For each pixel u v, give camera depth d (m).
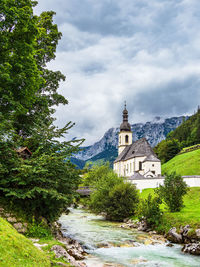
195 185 48.91
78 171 18.64
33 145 19.52
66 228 28.03
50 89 34.59
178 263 15.32
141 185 59.59
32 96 22.61
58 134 18.61
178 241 21.67
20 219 14.26
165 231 24.73
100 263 14.05
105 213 43.94
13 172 15.74
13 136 16.55
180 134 136.38
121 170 102.00
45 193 14.65
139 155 86.25
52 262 9.41
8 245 8.09
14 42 20.52
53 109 33.41
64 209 19.97
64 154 17.47
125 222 35.53
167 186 30.02
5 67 18.62
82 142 18.44
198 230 20.98
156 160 78.81
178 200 29.39
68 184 17.03
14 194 13.72
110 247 18.97
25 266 7.46
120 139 118.06
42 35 29.67
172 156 113.06
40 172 14.97
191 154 96.38
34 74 21.77
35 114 24.27
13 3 19.72
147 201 29.81
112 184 43.59
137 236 24.05
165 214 28.36
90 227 29.80
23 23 20.27
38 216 16.36
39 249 10.15
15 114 20.17
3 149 15.08
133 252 17.70
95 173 68.38
